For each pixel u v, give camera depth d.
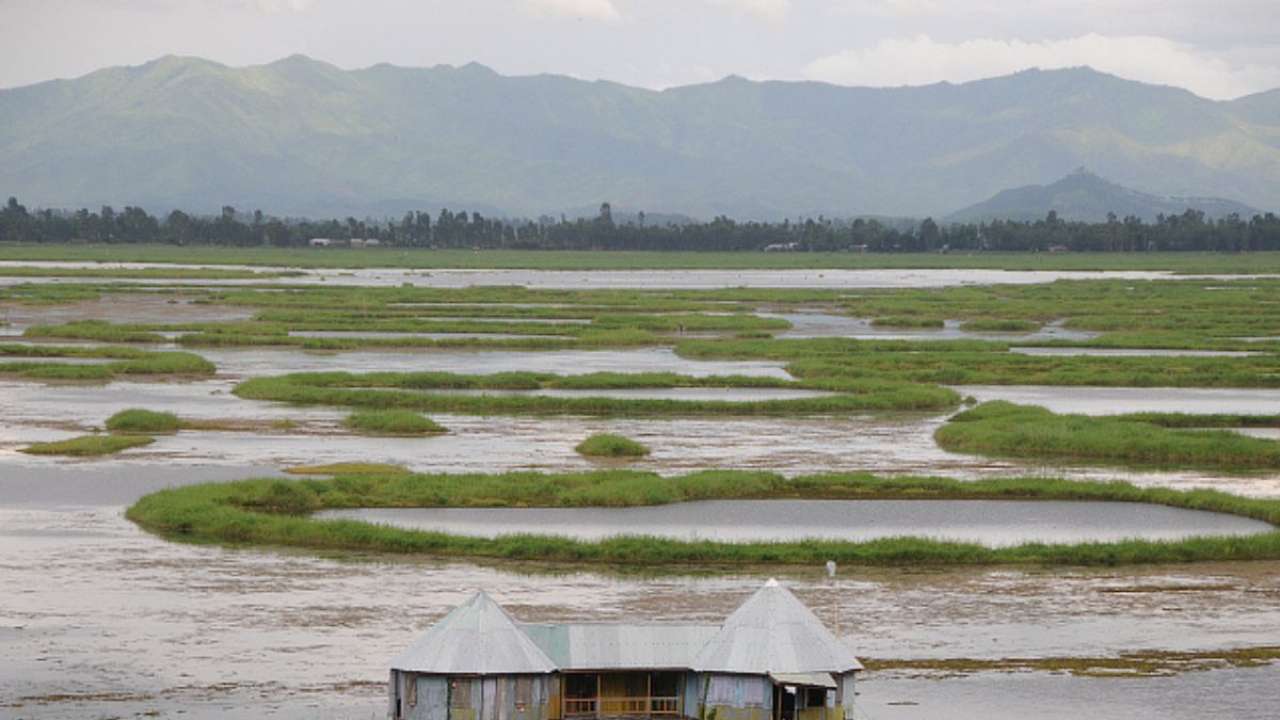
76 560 66.06
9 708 46.59
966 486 86.31
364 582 63.28
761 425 114.25
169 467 89.88
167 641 54.25
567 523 76.06
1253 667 53.78
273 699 48.19
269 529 71.38
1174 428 111.12
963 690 50.66
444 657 46.25
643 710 48.12
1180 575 67.88
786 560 68.31
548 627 48.59
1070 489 85.62
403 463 93.25
